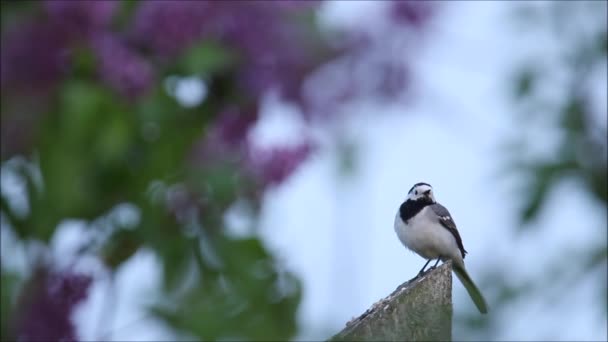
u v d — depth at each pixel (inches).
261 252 309.1
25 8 283.1
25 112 274.1
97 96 269.9
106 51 274.7
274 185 301.3
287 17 292.8
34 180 293.1
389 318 256.2
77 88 270.1
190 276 306.8
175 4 282.2
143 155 297.7
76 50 275.0
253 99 295.4
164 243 305.1
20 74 271.4
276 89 287.1
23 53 271.1
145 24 283.9
